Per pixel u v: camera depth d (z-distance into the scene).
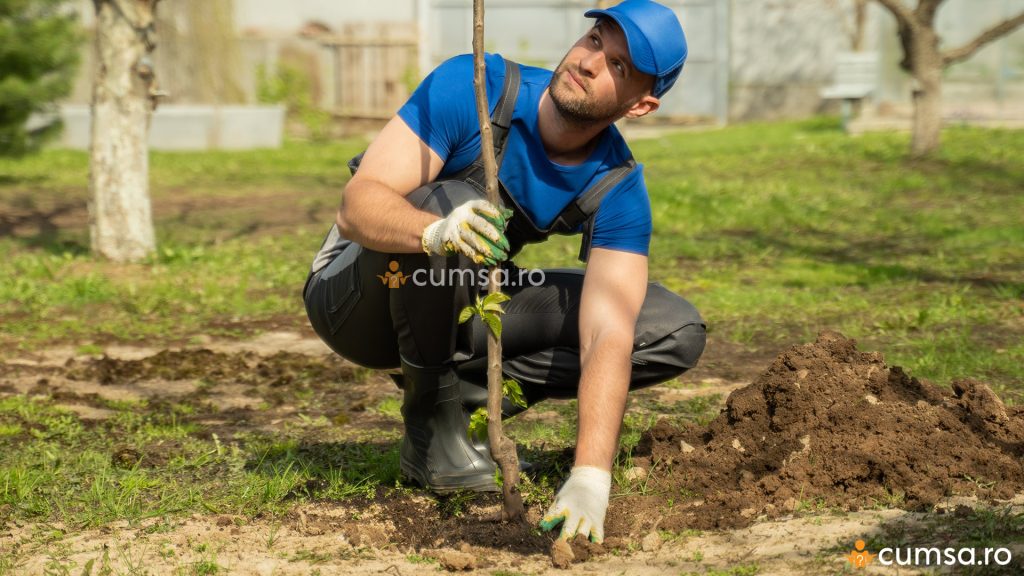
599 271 5.04
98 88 13.67
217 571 4.54
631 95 4.67
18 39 21.92
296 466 6.12
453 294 4.92
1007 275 12.14
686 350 5.21
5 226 17.42
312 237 16.22
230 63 32.66
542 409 7.26
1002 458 5.23
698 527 4.84
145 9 13.66
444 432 5.33
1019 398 7.13
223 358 9.16
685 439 5.68
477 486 5.32
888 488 5.05
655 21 4.62
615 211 5.02
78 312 11.27
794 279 12.44
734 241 15.27
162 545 4.88
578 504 4.61
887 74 31.22
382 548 4.84
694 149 27.44
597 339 4.89
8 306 11.50
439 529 5.00
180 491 5.70
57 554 4.78
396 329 5.12
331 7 34.19
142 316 11.12
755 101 35.56
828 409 5.49
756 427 5.55
